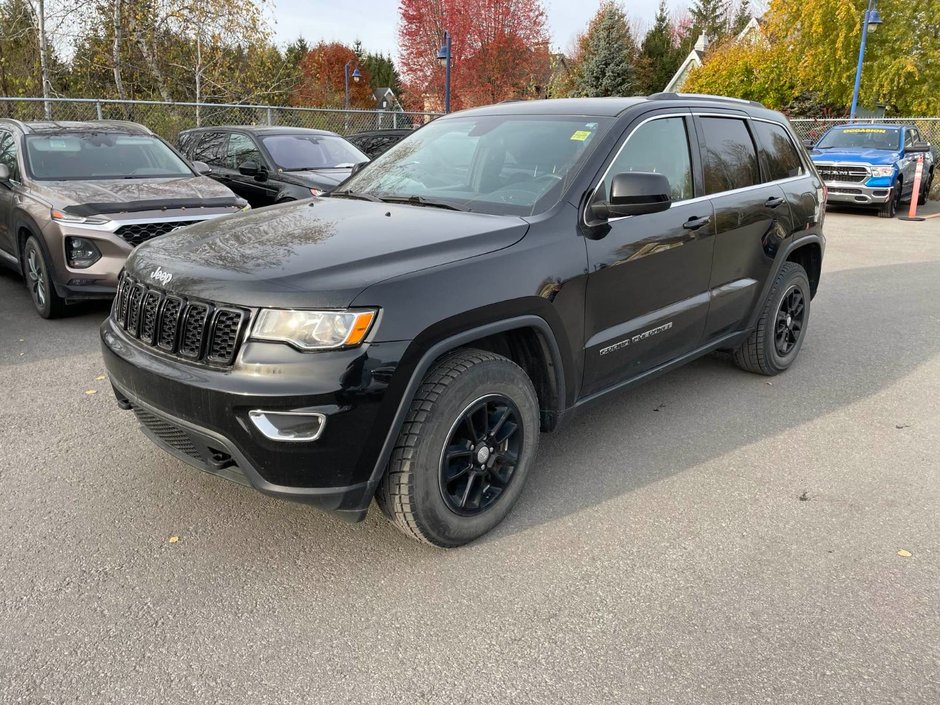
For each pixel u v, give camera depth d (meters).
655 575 2.91
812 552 3.08
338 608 2.69
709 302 4.29
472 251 2.98
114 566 2.92
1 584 2.78
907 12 24.31
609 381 3.76
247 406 2.57
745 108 4.82
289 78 19.83
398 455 2.78
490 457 3.10
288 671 2.37
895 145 15.77
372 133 13.32
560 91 44.88
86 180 6.71
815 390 5.02
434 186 3.84
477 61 36.03
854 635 2.57
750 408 4.68
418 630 2.58
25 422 4.24
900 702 2.27
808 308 5.40
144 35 17.48
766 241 4.70
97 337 5.88
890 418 4.55
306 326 2.57
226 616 2.64
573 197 3.40
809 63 26.19
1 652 2.43
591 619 2.64
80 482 3.57
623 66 42.47
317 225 3.31
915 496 3.57
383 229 3.17
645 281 3.73
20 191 6.50
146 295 3.02
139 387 2.93
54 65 17.48
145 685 2.30
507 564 2.97
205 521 3.25
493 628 2.59
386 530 3.21
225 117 16.75
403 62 38.22
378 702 2.25
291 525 3.23
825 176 15.33
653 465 3.88
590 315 3.44
